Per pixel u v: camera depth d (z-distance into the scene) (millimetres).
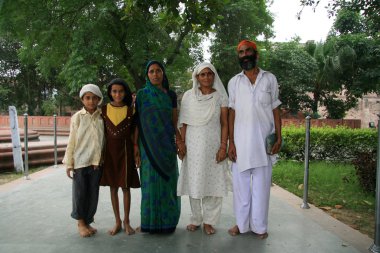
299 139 8805
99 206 4551
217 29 17344
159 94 3439
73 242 3336
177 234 3551
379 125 3102
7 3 11156
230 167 4039
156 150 3402
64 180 6219
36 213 4246
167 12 4734
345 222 4125
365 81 15039
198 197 3422
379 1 5922
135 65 13016
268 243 3326
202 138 3445
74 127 3496
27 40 12930
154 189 3428
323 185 6055
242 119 3441
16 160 7219
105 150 3553
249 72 3527
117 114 3496
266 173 3463
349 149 8984
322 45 19578
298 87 19672
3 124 21266
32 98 28797
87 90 3484
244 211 3477
